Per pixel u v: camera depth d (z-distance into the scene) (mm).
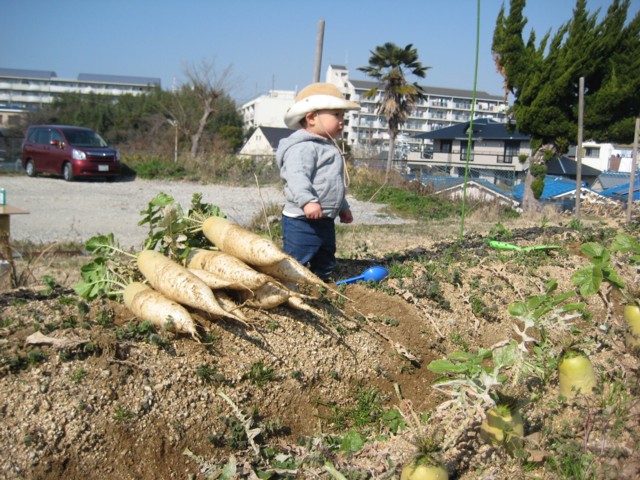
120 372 3457
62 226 13844
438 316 5324
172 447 3373
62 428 3133
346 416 4191
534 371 4418
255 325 4219
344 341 4531
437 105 105125
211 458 3451
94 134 23547
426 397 4531
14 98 144375
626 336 4688
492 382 3426
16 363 3309
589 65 20375
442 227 14609
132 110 66875
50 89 145875
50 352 3445
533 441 3420
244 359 3947
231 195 21734
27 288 4902
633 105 20828
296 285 4473
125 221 15156
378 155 36000
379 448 3707
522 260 6844
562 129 21234
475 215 18562
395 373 4617
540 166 21797
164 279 3891
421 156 58531
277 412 3918
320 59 10242
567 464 3256
